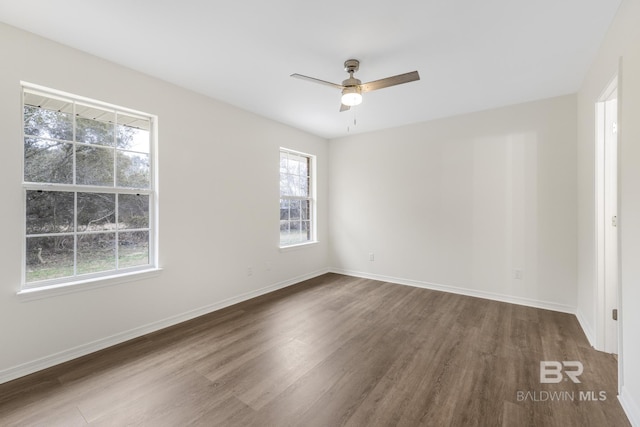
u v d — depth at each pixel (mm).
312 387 1948
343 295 3928
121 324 2586
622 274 1783
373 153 4723
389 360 2285
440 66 2613
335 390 1917
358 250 4938
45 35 2145
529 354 2367
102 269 2555
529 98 3352
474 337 2674
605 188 2367
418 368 2172
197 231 3186
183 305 3057
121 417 1672
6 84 2012
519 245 3535
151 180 2867
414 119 4102
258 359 2301
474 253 3842
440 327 2896
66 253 2354
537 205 3418
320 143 5062
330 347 2496
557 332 2766
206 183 3270
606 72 2125
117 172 2648
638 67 1561
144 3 1810
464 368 2170
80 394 1871
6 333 2006
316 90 3129
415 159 4301
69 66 2287
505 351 2416
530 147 3447
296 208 4746
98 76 2441
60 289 2225
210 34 2146
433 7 1847
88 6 1831
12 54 2031
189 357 2330
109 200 2605
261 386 1959
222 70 2693
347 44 2273
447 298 3779
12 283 2035
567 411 1716
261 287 3967
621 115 1789
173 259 2969
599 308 2408
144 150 2830
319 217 5078
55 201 2307
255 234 3873
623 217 1763
